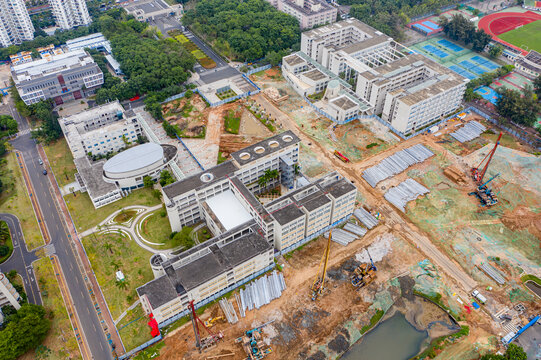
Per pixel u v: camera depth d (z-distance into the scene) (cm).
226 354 16888
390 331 17875
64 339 17562
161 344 17225
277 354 16950
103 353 17075
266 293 18962
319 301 18812
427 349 17250
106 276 19912
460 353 17038
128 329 17812
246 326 17850
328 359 16875
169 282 17638
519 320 18175
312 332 17712
